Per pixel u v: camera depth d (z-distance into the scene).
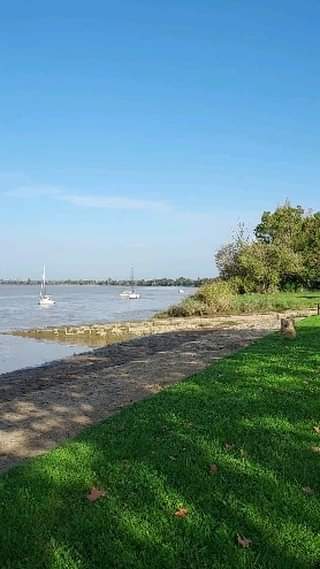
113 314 59.06
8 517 4.97
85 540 4.55
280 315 43.25
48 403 11.14
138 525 4.75
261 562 4.17
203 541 4.48
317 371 11.98
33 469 6.20
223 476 5.82
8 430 8.99
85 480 5.82
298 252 77.62
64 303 92.19
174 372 14.46
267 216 83.38
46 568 4.16
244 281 70.19
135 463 6.27
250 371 12.29
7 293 165.50
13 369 21.14
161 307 76.38
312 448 6.71
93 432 7.70
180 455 6.50
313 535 4.56
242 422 7.86
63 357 24.81
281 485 5.55
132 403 10.31
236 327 33.53
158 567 4.14
